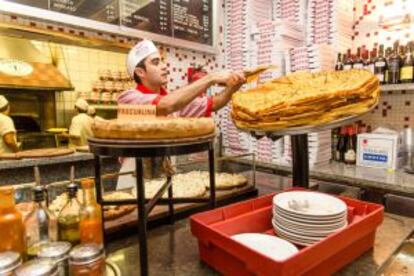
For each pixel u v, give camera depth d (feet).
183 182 4.75
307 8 8.02
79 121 7.07
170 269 2.55
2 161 5.64
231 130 8.84
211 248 2.52
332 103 3.11
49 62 6.80
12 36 6.23
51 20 6.12
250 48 8.50
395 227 3.34
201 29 8.71
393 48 7.16
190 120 2.47
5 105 6.24
